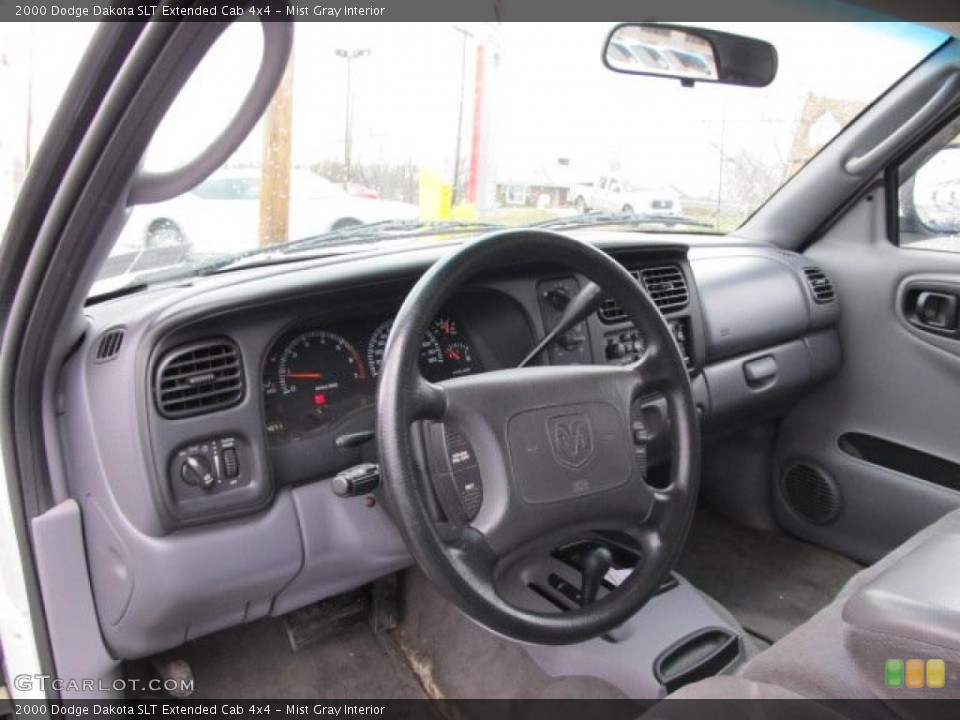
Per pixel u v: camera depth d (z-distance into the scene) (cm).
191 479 127
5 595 143
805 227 238
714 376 205
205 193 167
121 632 138
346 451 143
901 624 75
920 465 211
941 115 205
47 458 131
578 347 164
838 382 229
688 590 154
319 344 143
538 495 107
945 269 205
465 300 156
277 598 148
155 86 72
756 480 245
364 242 184
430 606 178
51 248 99
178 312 124
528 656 154
